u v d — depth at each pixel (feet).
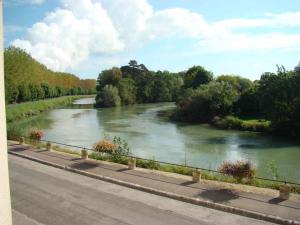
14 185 57.11
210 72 336.49
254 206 43.78
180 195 49.08
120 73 437.58
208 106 214.90
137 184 55.11
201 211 44.39
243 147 126.93
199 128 182.60
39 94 326.44
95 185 56.95
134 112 284.41
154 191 52.01
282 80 167.53
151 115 255.91
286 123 158.20
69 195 51.85
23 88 281.33
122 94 393.09
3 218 7.63
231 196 48.01
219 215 42.91
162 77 454.81
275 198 46.75
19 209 46.19
